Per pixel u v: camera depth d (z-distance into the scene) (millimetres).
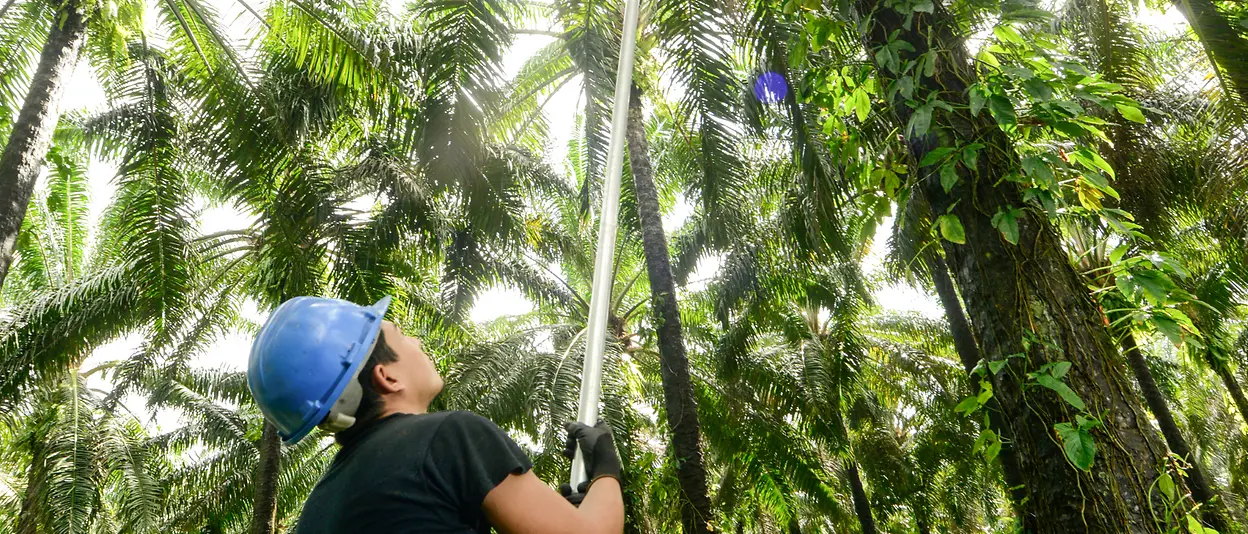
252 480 16359
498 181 9914
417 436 1152
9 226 6457
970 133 2578
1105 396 2223
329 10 7770
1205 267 11461
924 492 17891
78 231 12812
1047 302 2334
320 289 9297
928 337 17922
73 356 9719
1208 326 7605
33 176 6781
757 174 10953
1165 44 9555
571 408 10594
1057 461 2199
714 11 7484
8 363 9453
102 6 7625
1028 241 2418
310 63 8242
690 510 8539
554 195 12758
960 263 2576
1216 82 6719
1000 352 2393
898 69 2662
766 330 14867
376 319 1335
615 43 8867
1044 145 2898
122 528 13891
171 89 8453
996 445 2439
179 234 8461
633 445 11352
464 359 11602
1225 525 2518
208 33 8305
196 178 11391
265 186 8570
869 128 3100
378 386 1280
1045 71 2676
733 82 7977
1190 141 9180
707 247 12188
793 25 6602
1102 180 2525
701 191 10094
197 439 15852
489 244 11562
